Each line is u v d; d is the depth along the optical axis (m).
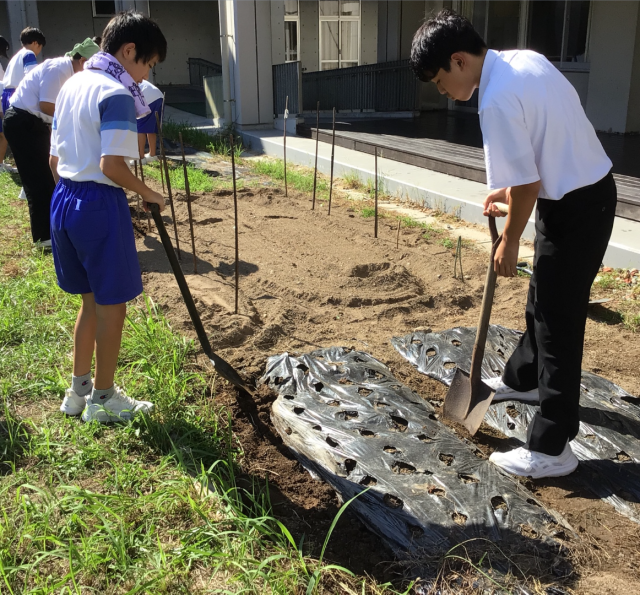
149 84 5.63
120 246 2.81
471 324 4.39
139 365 3.55
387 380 3.56
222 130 13.16
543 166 2.44
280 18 12.42
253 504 2.61
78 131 2.70
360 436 3.00
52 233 2.90
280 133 12.32
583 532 2.49
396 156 9.25
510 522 2.44
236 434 3.11
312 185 8.50
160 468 2.67
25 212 6.92
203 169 9.68
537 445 2.76
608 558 2.35
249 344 4.05
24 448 2.84
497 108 2.34
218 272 5.32
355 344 4.08
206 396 3.41
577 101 2.47
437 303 4.71
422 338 4.09
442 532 2.38
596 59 10.87
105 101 2.61
